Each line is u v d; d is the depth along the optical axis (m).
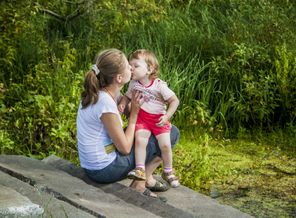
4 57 8.95
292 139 8.32
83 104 4.86
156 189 5.15
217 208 4.88
